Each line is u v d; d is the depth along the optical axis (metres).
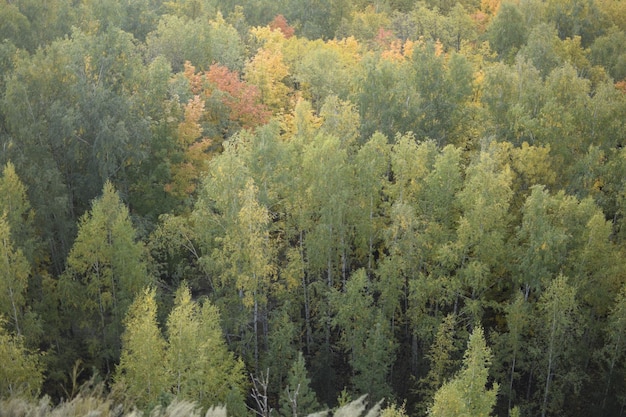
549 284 38.59
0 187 37.03
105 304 37.84
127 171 48.09
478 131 52.94
